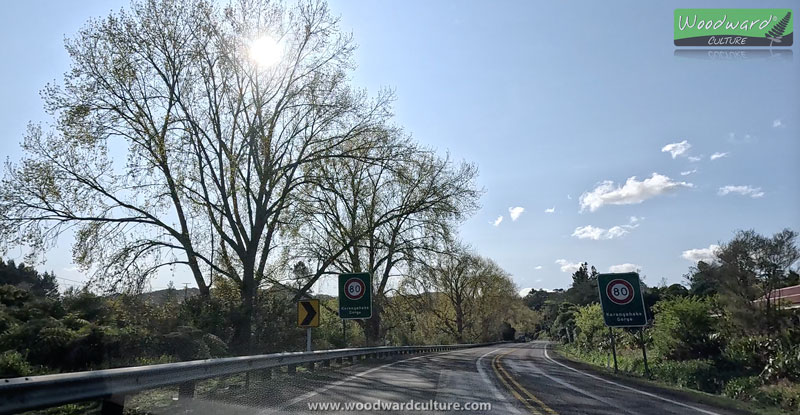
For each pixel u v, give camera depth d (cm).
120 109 2477
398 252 3841
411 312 4359
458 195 3616
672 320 2533
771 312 2289
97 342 1538
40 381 572
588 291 8238
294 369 1602
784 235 2538
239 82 2712
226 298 2619
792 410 1173
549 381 1544
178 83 2578
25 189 2242
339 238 3712
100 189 2392
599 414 920
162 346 1775
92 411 858
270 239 2905
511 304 9019
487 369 2003
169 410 870
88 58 2381
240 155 2669
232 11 2598
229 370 1134
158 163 2448
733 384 1711
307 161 2889
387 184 3875
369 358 2789
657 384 1612
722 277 2562
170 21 2530
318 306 1867
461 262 3956
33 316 1734
